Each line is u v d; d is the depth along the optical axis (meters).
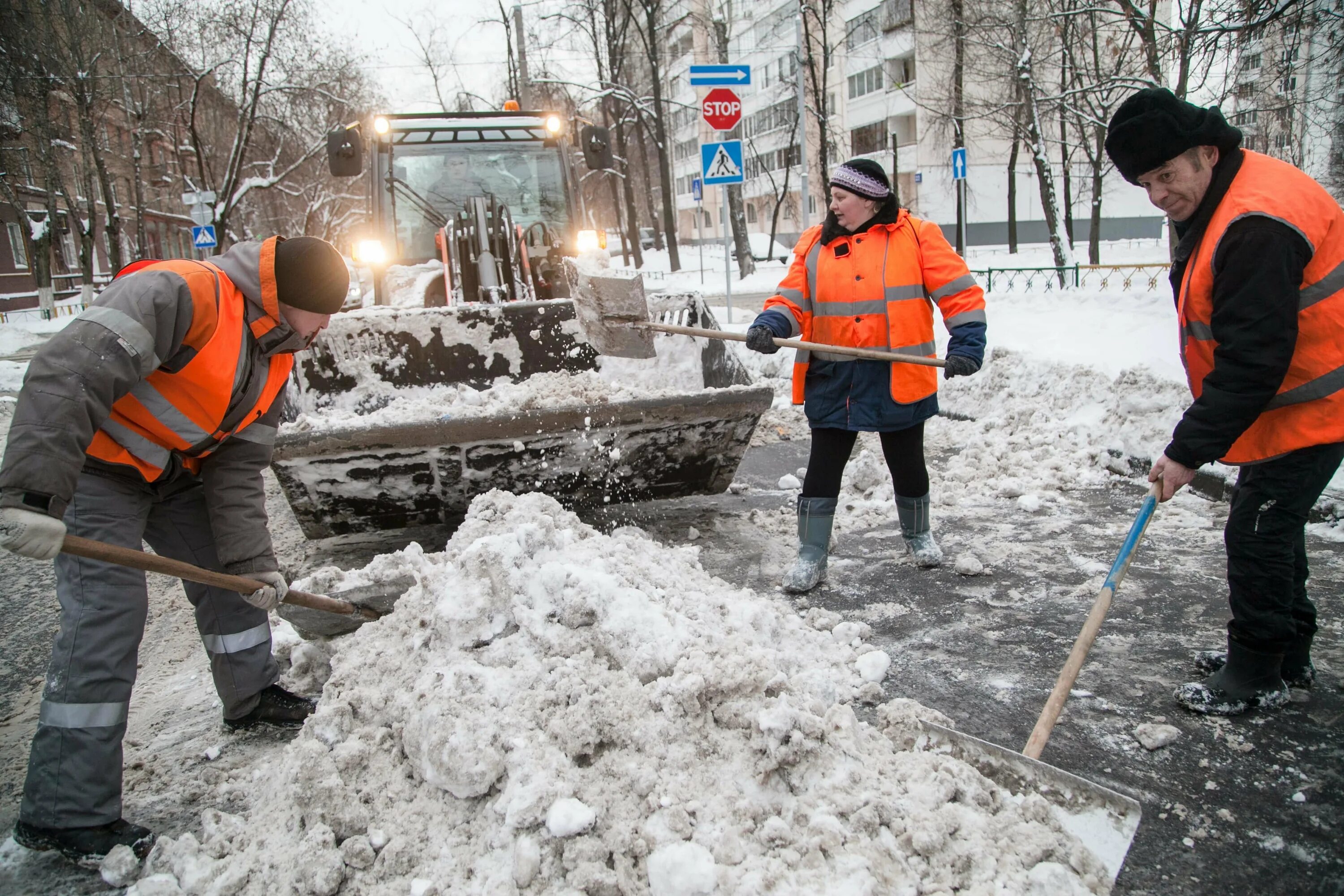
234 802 2.48
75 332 2.08
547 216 7.64
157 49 24.58
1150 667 3.01
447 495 4.20
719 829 1.99
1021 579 3.82
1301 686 2.80
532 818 2.01
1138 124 2.46
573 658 2.50
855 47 38.84
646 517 4.95
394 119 7.47
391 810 2.21
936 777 2.14
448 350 4.57
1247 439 2.54
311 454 3.78
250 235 37.06
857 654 3.18
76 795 2.24
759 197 50.34
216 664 2.83
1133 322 7.31
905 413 3.76
